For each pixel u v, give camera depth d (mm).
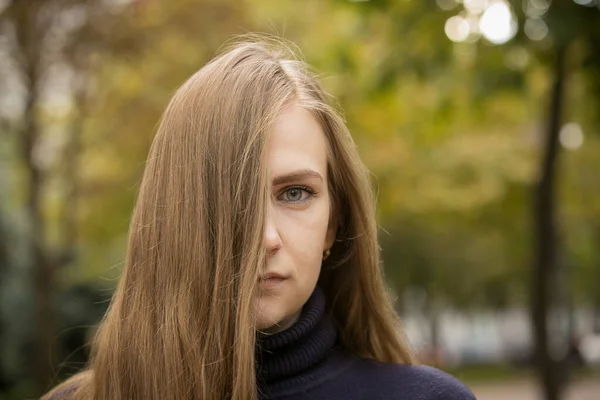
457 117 6547
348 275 1751
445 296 23328
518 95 5691
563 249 12609
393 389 1627
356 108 7496
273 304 1427
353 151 1625
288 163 1449
